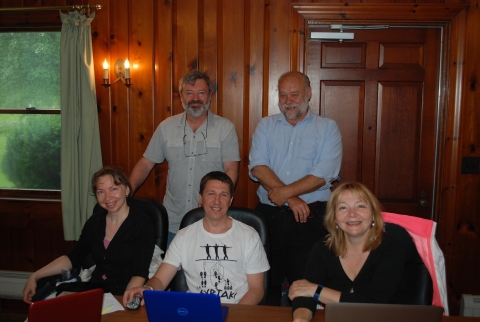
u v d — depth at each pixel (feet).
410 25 9.30
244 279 5.93
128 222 6.52
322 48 9.59
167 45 9.68
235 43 9.53
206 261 5.89
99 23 9.82
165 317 4.15
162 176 10.03
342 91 9.62
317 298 4.97
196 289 5.90
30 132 10.66
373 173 9.71
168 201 8.73
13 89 10.62
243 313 4.90
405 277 5.24
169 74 9.73
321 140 7.91
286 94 7.78
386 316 3.92
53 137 10.62
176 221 8.58
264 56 9.51
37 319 3.76
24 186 10.84
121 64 9.80
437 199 9.50
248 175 9.82
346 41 9.52
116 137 10.04
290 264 7.87
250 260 5.90
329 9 9.22
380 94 9.57
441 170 9.43
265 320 4.72
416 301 5.08
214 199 5.81
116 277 6.49
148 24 9.68
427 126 9.54
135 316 4.83
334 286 5.42
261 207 8.29
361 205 5.23
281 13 9.36
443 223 9.48
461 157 9.33
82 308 4.00
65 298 3.90
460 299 9.59
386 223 5.49
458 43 9.12
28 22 10.12
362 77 9.55
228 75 9.62
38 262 10.62
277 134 8.16
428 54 9.39
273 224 7.94
